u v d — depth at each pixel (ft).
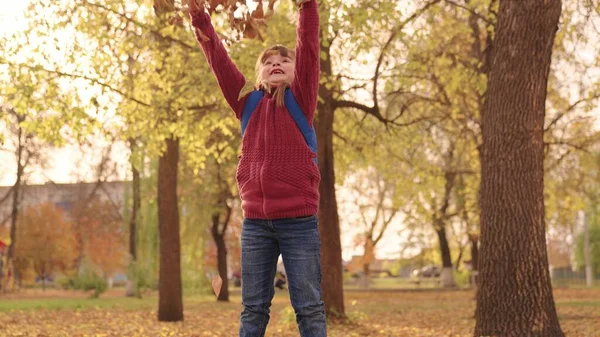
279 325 44.91
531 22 28.99
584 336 36.60
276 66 11.41
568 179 62.59
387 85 46.91
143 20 41.86
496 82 29.76
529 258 28.68
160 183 54.85
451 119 54.19
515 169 28.99
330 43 43.83
